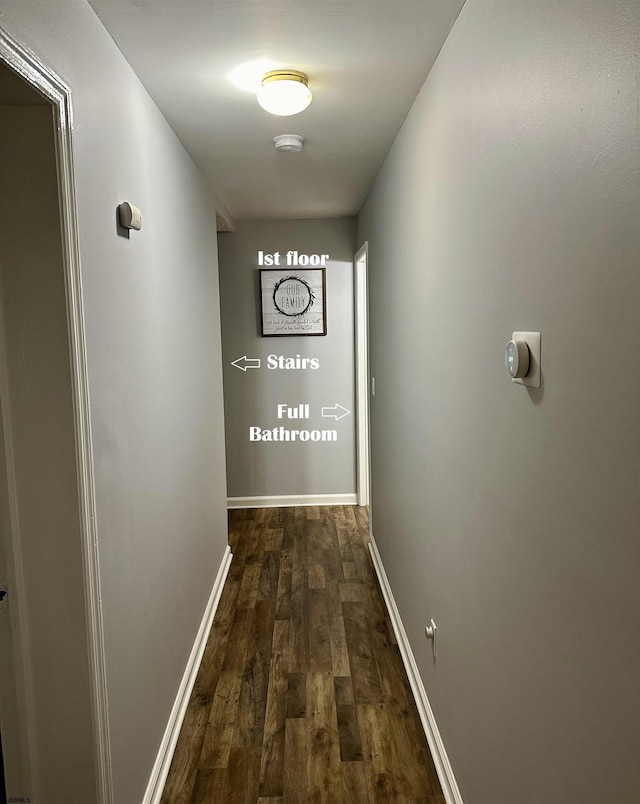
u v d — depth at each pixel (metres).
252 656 3.08
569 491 1.07
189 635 2.86
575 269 1.03
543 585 1.21
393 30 1.84
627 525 0.87
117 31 1.79
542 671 1.23
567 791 1.12
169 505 2.47
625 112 0.85
